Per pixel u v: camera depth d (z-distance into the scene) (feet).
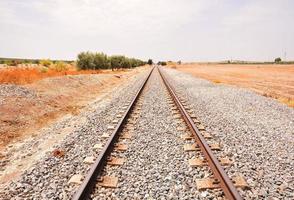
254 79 98.43
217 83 74.79
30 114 31.01
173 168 15.88
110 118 29.09
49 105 36.88
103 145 19.60
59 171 15.76
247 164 16.31
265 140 21.53
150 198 12.84
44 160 17.48
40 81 48.60
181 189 13.55
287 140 21.84
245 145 20.02
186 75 113.60
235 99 43.42
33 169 16.12
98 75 80.43
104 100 44.55
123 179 14.66
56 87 48.65
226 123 26.61
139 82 73.15
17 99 33.96
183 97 44.45
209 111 32.65
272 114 32.45
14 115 28.99
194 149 18.48
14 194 13.61
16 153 20.39
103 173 15.28
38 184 14.32
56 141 22.57
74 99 45.44
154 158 17.42
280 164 16.62
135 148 19.33
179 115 29.58
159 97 43.86
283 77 110.22
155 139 21.34
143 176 14.97
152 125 25.70
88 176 13.57
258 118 29.89
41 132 26.35
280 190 13.39
